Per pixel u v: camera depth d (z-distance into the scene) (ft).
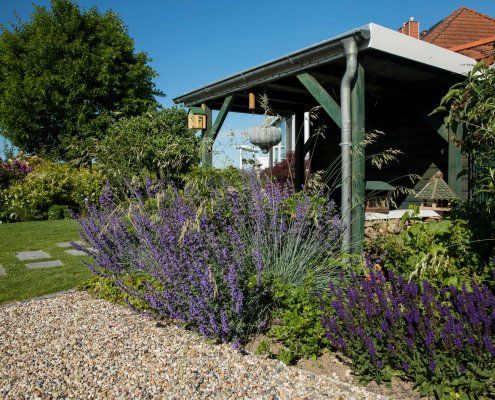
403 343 7.61
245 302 9.81
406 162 22.49
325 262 11.69
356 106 13.56
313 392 7.47
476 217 11.41
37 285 14.87
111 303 12.90
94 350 9.50
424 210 18.79
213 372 8.30
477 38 32.22
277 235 11.83
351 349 8.09
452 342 6.93
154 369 8.50
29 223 30.14
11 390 7.86
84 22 54.65
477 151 11.71
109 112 53.16
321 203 12.91
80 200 34.58
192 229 10.40
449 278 9.25
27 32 55.62
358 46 13.28
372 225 15.19
